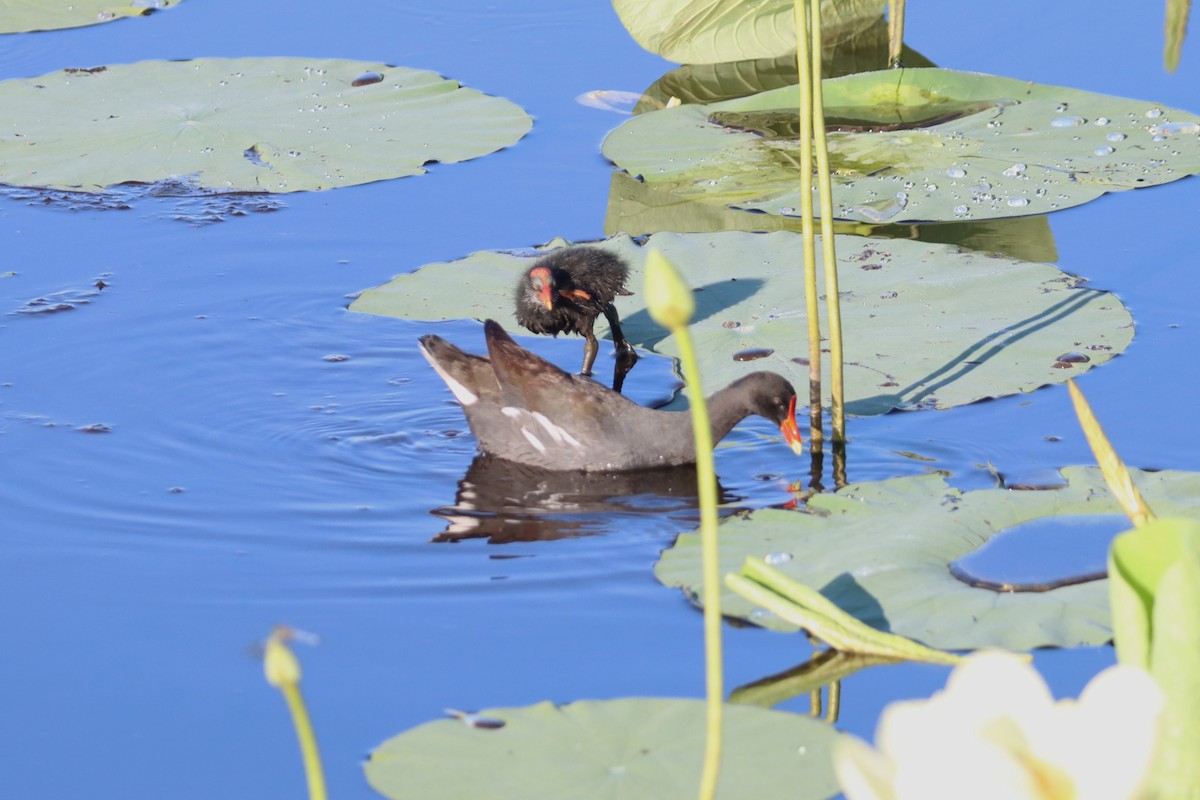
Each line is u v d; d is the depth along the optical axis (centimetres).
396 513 1038
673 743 688
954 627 803
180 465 1112
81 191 1664
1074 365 1200
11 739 746
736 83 2036
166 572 943
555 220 1572
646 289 368
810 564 884
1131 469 980
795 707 747
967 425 1123
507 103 1886
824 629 805
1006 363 1218
